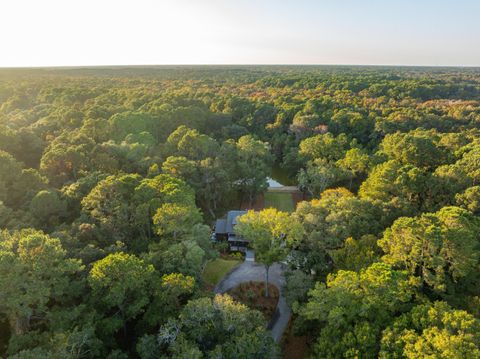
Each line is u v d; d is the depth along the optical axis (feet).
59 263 106.22
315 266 132.57
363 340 89.20
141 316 118.42
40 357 80.43
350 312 98.84
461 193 160.45
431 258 106.32
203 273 162.09
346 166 233.96
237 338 91.81
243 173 238.27
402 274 101.81
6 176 175.01
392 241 117.08
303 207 154.71
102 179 180.65
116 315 109.50
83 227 139.64
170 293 109.70
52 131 281.74
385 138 267.39
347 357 87.97
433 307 93.09
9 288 94.53
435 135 265.34
